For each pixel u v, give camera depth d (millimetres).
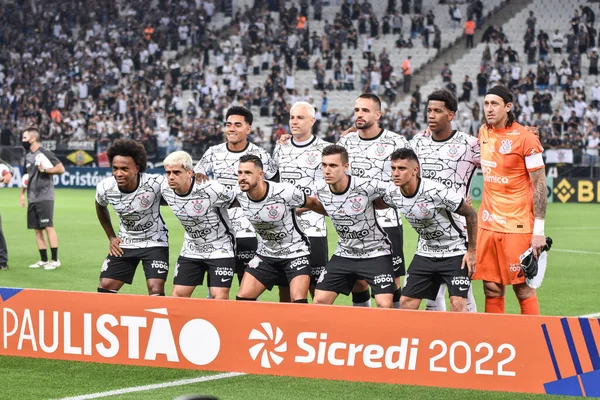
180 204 8008
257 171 7684
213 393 6605
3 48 41969
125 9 41969
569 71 35344
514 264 7656
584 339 5773
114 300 6766
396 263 8969
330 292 7938
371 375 6250
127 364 6770
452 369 6078
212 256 8211
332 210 7715
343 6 38969
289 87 36906
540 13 39062
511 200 7676
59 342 6918
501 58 36000
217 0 41875
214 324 6562
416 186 7352
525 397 6547
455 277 7527
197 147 33469
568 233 19453
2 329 7066
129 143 7988
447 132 7934
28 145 13539
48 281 12227
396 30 39094
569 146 30391
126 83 39188
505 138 7609
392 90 36219
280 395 6574
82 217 22188
